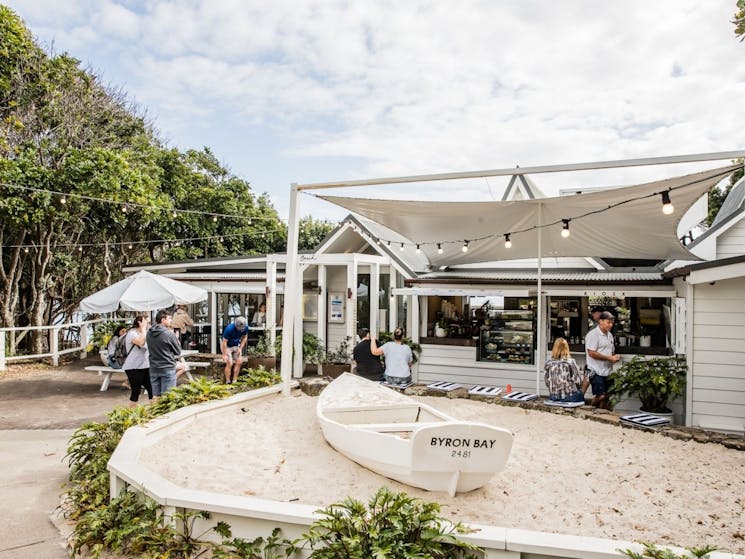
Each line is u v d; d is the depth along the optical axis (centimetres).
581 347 1177
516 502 518
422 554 336
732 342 847
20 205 1526
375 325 1450
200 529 414
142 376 938
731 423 843
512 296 1186
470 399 952
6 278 1792
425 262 1583
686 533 451
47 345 2086
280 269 1803
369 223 1541
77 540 431
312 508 393
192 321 1800
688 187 714
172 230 2388
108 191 1662
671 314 1127
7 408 1086
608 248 1128
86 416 1014
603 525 466
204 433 692
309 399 930
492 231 1045
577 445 700
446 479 518
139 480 456
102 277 2402
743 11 732
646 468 615
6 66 1597
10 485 600
